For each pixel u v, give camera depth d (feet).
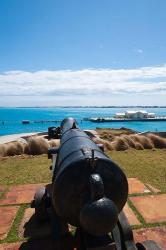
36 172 24.53
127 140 37.42
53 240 10.83
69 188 9.32
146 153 33.40
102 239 9.00
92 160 9.28
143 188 19.34
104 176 9.46
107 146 35.81
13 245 12.75
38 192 13.92
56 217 11.14
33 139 35.70
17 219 15.07
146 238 12.96
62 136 15.30
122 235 10.18
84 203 8.92
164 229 13.71
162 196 17.87
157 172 23.88
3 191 19.61
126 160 29.01
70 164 9.46
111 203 8.27
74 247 12.17
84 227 8.31
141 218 14.82
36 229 13.97
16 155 34.50
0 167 27.25
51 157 17.58
